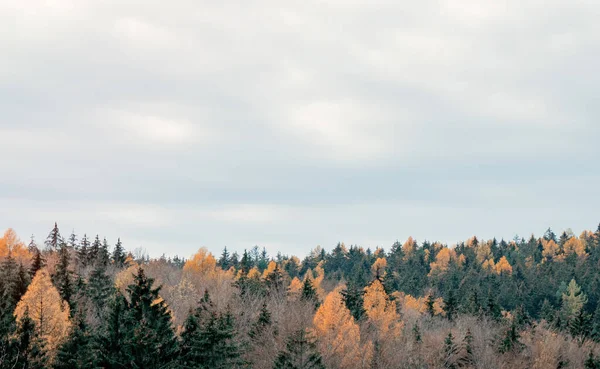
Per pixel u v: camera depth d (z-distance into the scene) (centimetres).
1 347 2717
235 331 3606
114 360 2700
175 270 8756
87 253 8975
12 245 6800
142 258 10125
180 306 4900
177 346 3031
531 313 11312
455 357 5041
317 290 7594
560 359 5378
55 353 2859
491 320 6888
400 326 5147
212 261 7769
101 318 4016
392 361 4484
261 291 6175
